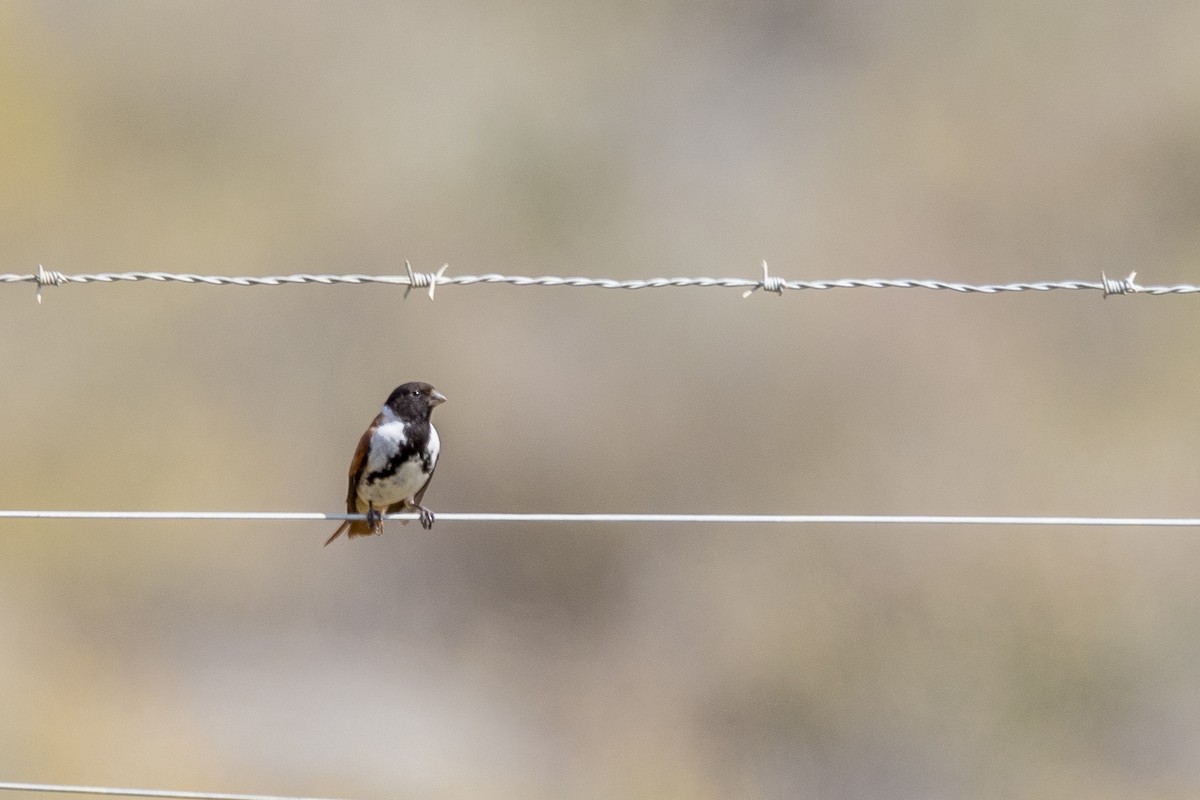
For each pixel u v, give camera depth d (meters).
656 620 20.08
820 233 24.78
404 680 19.83
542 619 20.78
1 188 22.66
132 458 21.16
